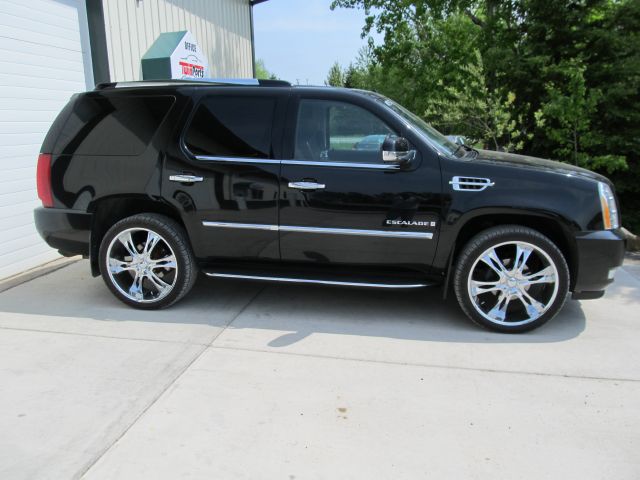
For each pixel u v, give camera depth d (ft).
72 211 14.55
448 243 12.91
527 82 27.25
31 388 10.64
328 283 13.62
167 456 8.55
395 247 13.19
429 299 15.61
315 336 13.07
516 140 27.73
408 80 46.60
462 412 9.77
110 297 15.97
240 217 13.74
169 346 12.50
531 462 8.39
